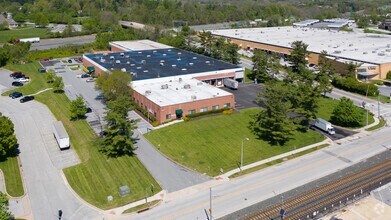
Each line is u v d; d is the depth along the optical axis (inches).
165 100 3329.2
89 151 2716.5
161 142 2866.6
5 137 2532.0
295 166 2511.1
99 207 2070.6
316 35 7170.3
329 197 2132.1
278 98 2891.2
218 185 2289.6
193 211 2032.5
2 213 1764.3
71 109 3287.4
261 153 2699.3
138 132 3048.7
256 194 2185.0
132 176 2381.9
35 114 3503.9
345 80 4315.9
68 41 7726.4
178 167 2509.8
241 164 2534.5
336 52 5329.7
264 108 3535.9
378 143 2856.8
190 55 5187.0
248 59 5920.3
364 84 4141.2
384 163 2529.5
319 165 2519.7
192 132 3021.7
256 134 2987.2
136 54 5236.2
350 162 2556.6
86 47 6648.6
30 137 2979.8
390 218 1953.7
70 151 2738.7
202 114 3321.9
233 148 2765.7
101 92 3828.7
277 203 2087.8
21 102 3828.7
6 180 2313.0
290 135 2982.3
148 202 2116.1
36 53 6082.7
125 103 2691.9
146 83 3846.0
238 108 3553.2
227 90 4173.2
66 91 4163.4
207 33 5895.7
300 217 1952.5
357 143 2864.2
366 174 2385.6
